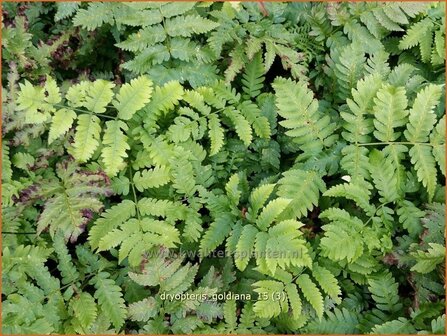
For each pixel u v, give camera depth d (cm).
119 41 73
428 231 63
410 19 74
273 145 70
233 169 69
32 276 60
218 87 68
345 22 71
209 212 69
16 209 62
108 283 61
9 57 70
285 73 77
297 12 74
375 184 64
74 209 60
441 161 64
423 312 60
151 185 63
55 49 72
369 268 63
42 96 60
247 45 67
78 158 60
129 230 60
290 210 62
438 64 73
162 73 67
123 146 61
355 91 65
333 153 66
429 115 64
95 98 61
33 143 66
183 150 64
